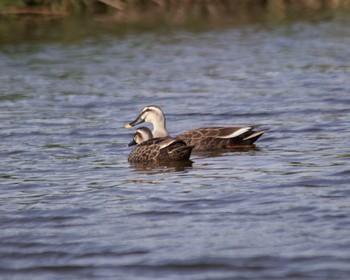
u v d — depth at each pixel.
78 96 24.33
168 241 11.85
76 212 13.36
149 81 26.38
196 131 17.95
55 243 12.05
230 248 11.45
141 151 16.73
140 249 11.62
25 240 12.22
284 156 16.59
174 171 15.84
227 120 20.78
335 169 15.20
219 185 14.52
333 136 18.28
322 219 12.35
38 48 32.94
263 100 22.77
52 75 27.78
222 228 12.23
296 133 18.80
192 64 29.11
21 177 15.77
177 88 25.12
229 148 17.75
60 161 17.02
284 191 13.89
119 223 12.73
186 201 13.61
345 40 32.91
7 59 31.00
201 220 12.63
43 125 20.59
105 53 31.59
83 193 14.45
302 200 13.31
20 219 13.15
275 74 26.69
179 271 10.89
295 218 12.46
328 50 30.86
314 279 10.39
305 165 15.70
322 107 21.50
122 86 25.70
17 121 21.12
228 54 30.88
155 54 31.22
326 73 26.44
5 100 24.06
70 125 20.53
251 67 28.17
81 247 11.85
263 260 11.03
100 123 20.77
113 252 11.60
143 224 12.62
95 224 12.74
